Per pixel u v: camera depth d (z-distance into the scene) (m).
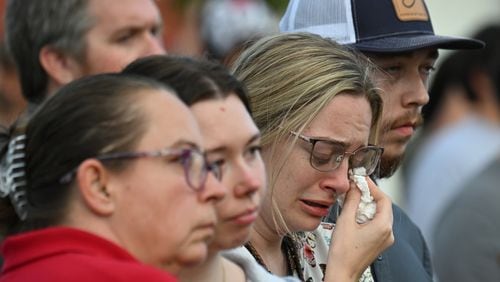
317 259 8.50
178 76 6.75
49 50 8.34
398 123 9.67
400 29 9.77
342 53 8.09
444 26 21.20
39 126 6.22
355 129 7.94
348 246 8.05
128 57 8.30
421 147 15.45
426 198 15.09
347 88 7.91
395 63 9.66
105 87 6.20
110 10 8.27
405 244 9.55
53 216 6.12
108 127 6.06
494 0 21.77
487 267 13.00
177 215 6.07
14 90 10.88
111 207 6.04
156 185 6.04
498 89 14.98
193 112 6.66
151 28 8.44
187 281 6.85
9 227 6.64
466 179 13.58
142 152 6.04
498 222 13.06
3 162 6.65
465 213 13.16
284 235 8.16
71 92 6.22
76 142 6.07
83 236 6.00
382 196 8.23
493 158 13.53
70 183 6.08
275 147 7.91
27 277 5.93
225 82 6.82
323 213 7.98
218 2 14.38
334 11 9.81
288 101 7.86
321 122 7.88
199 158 6.15
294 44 8.09
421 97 9.69
